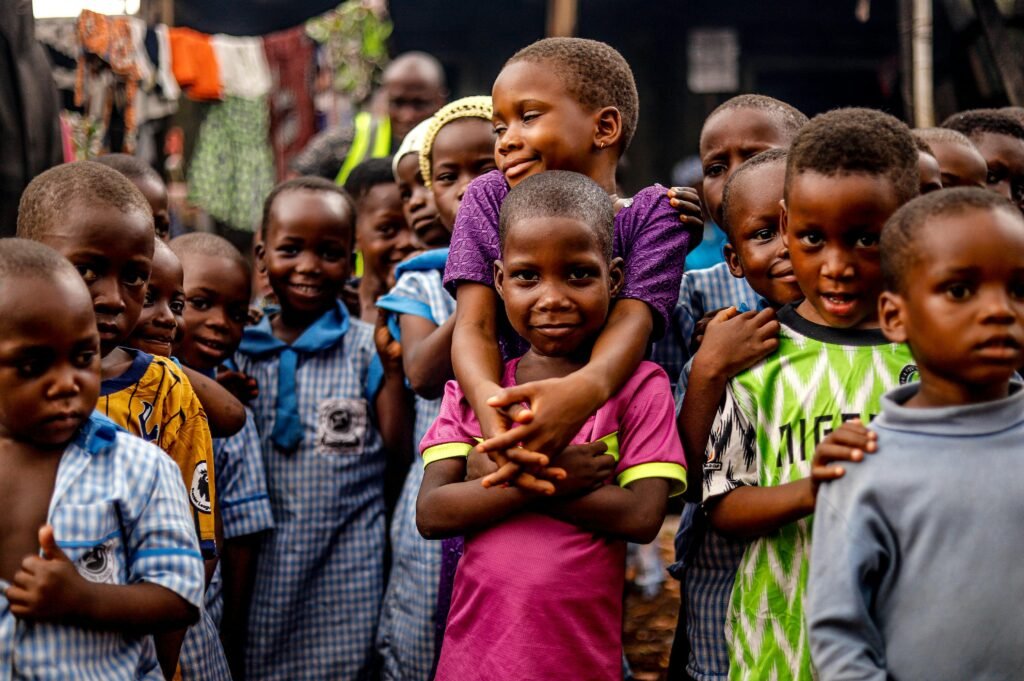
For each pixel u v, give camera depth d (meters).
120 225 2.22
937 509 1.75
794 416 2.07
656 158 10.36
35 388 1.82
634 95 2.57
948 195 1.78
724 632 2.17
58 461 1.92
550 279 2.08
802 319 2.16
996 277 1.70
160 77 6.27
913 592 1.76
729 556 2.25
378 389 3.41
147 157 6.33
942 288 1.72
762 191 2.44
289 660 3.21
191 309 3.07
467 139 3.19
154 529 1.99
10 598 1.79
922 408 1.82
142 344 2.61
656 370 2.23
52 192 2.24
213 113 6.90
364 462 3.37
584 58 2.43
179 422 2.46
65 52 5.55
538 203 2.09
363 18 7.26
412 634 3.04
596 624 2.05
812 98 11.26
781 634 2.03
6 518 1.87
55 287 1.83
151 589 1.93
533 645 2.00
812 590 1.80
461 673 2.07
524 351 2.40
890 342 2.07
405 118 5.93
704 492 2.12
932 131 3.04
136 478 2.00
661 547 5.08
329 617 3.25
